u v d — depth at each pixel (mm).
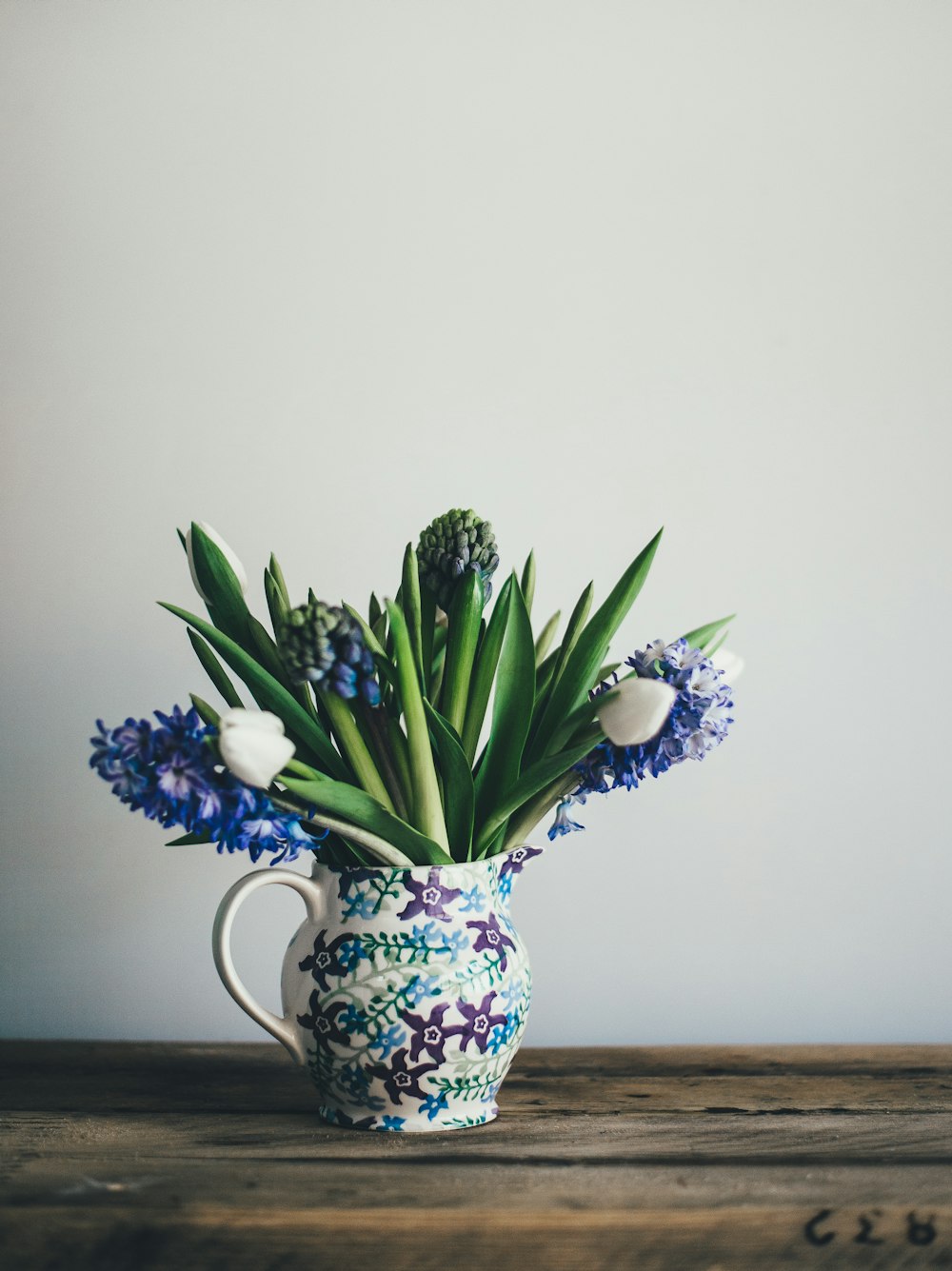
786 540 1178
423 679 931
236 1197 807
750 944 1155
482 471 1178
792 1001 1152
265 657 929
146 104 1192
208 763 842
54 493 1169
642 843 1157
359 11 1200
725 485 1181
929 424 1188
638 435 1183
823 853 1160
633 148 1200
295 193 1191
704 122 1202
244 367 1180
